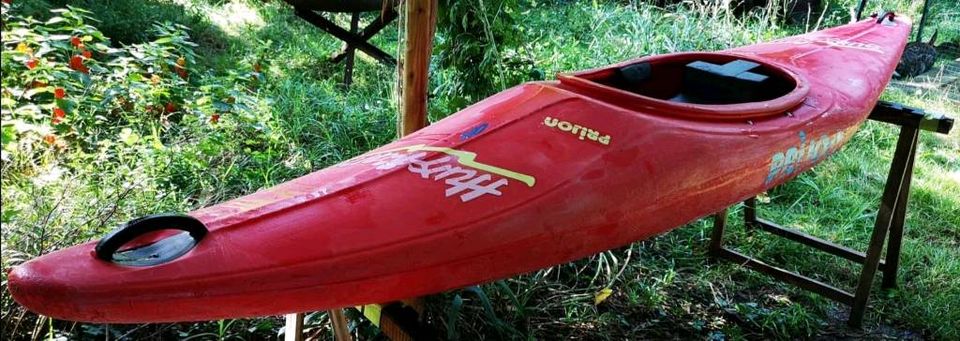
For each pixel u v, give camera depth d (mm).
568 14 6613
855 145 4457
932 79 6098
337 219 1505
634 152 1811
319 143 3488
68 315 1284
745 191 2070
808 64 2789
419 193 1600
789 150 2158
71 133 2883
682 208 1888
